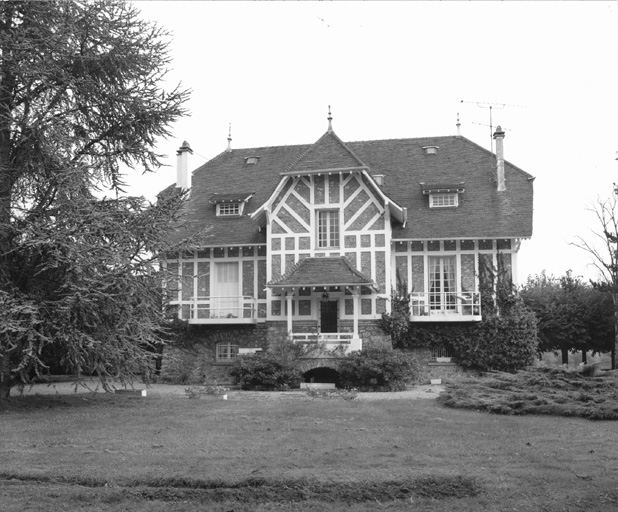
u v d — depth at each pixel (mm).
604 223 42719
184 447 12305
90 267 18062
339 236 30656
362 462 10969
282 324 30562
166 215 20047
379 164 35875
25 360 16875
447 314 30547
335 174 30797
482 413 17438
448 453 11820
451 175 34188
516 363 30250
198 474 10148
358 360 26984
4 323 16656
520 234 30062
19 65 18328
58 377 33250
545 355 57000
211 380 32094
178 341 32562
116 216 19344
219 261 33000
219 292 32969
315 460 11094
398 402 20234
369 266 30250
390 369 26641
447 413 17344
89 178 19438
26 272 19219
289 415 16734
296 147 38219
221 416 16531
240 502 9195
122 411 17781
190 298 33031
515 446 12516
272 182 35875
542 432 14289
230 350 32875
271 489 9578
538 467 10781
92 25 19688
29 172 19812
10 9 19000
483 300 30672
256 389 26969
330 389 25922
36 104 19781
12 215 18984
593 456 11609
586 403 17578
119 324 19094
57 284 19062
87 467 10703
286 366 27297
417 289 31031
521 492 9453
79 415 17016
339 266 29547
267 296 30828
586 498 9133
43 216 18672
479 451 12023
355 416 16547
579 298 40812
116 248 18516
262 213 31562
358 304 29844
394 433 14000
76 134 20422
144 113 20453
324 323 30484
